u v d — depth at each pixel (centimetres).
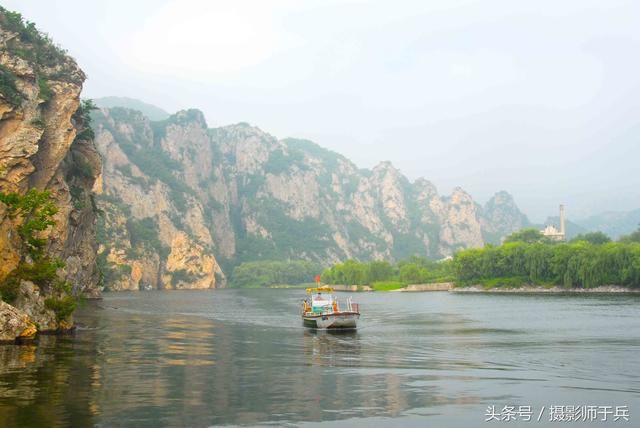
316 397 3262
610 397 3325
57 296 6769
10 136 8619
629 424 2795
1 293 5816
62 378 3625
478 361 4750
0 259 6034
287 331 7569
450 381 3794
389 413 2919
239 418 2780
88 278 14188
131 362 4438
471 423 2772
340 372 4150
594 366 4469
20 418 2659
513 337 6675
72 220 11856
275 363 4588
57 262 6812
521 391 3478
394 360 4819
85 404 2959
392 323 8912
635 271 18025
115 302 15000
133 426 2595
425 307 13350
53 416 2709
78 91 10344
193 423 2673
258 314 11325
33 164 9388
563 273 19938
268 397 3247
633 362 4678
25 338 5653
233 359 4788
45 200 7000
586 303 13575
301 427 2650
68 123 10088
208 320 9506
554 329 7612
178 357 4809
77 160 12362
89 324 8031
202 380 3738
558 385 3669
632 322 8600
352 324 7588
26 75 9175
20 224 6819
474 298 17475
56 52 10519
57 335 6238
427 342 6238
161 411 2869
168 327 7931
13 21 9975
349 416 2852
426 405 3098
